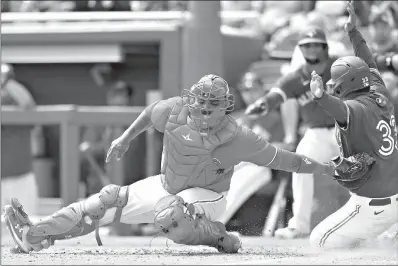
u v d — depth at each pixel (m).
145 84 47.09
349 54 37.81
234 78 46.47
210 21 39.62
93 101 48.31
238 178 35.06
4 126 38.78
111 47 44.41
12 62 45.56
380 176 21.67
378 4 43.94
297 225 30.81
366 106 21.53
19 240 22.02
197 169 21.30
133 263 18.41
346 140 21.55
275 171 36.50
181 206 21.00
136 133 22.08
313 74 20.67
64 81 48.09
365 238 23.08
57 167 48.88
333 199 31.16
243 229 36.34
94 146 44.16
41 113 38.97
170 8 48.00
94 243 31.47
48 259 19.88
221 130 20.83
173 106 21.25
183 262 18.69
